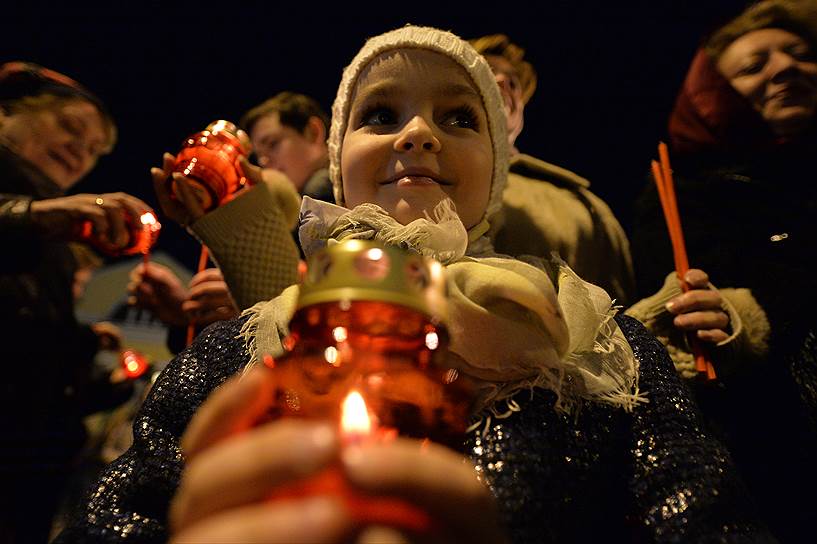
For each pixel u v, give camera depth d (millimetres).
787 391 1099
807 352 1088
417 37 848
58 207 1255
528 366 638
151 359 2156
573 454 638
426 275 354
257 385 329
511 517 587
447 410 388
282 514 253
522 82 1459
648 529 614
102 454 1756
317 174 1489
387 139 806
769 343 1084
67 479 1641
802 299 1108
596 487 638
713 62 1356
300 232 759
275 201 1117
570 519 611
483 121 856
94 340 1769
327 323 360
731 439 1109
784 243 1181
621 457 664
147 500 672
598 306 719
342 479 266
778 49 1284
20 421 1521
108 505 671
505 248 1212
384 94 829
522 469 610
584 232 1270
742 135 1305
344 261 346
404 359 363
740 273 1179
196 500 276
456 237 702
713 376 1019
